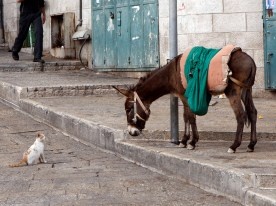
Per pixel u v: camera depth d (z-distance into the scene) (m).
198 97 8.36
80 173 8.70
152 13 15.99
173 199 7.33
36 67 18.08
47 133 11.82
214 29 14.63
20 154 10.03
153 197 7.43
